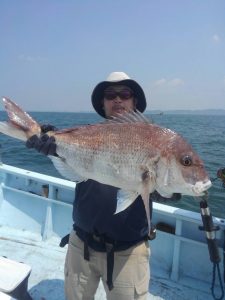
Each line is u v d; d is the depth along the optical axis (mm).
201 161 894
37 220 1999
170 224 1635
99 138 936
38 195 1952
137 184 873
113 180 910
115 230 1021
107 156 916
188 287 1520
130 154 887
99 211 1033
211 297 1460
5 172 2053
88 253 1072
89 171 947
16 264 1286
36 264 1682
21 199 2047
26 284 1264
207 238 1291
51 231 1937
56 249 1829
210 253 1306
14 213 2051
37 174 1986
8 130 974
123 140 903
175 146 875
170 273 1610
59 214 1930
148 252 1085
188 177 872
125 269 1040
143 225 1043
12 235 1943
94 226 1043
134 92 1149
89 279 1104
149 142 878
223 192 3885
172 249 1624
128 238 1028
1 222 2057
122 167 894
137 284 1054
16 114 985
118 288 1047
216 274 1529
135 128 909
